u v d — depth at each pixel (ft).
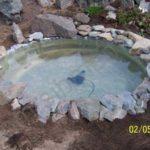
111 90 14.17
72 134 12.21
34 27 16.94
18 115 12.94
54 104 13.09
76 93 14.08
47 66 15.44
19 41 16.37
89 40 16.42
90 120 12.55
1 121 12.76
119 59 15.67
